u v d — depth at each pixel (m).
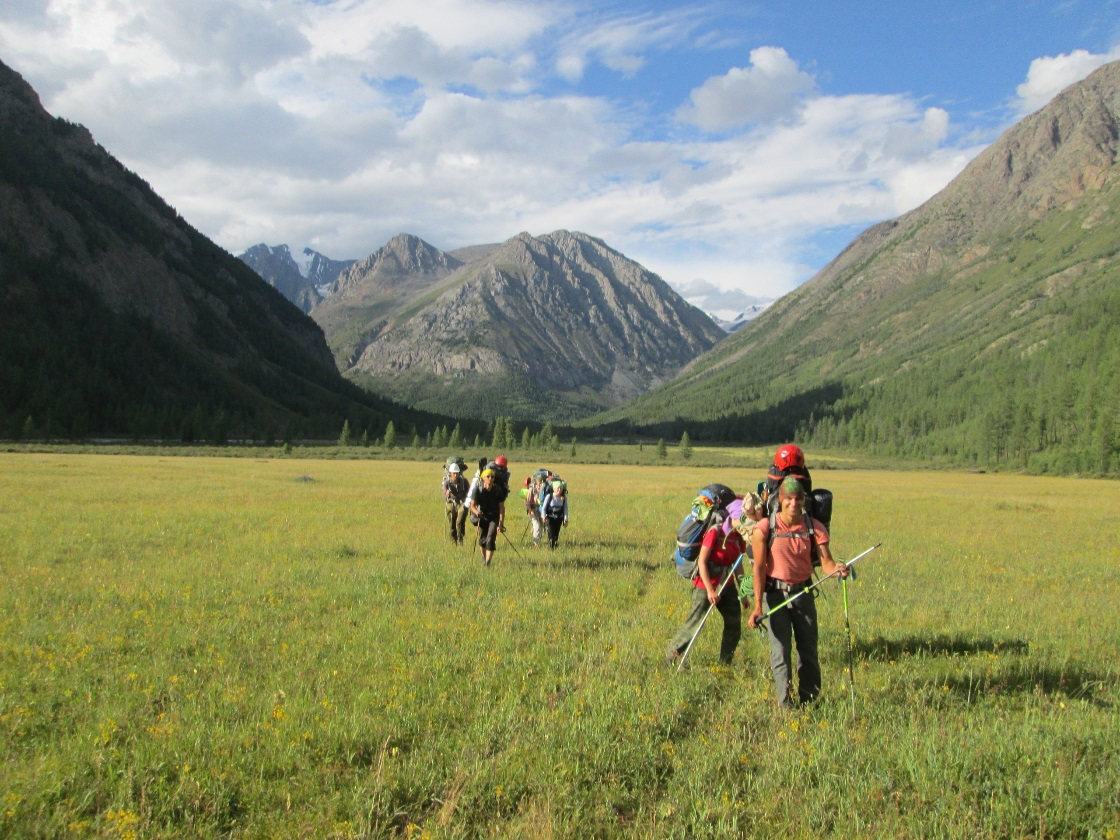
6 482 32.81
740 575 7.69
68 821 4.32
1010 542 20.00
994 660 8.08
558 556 15.38
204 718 5.84
